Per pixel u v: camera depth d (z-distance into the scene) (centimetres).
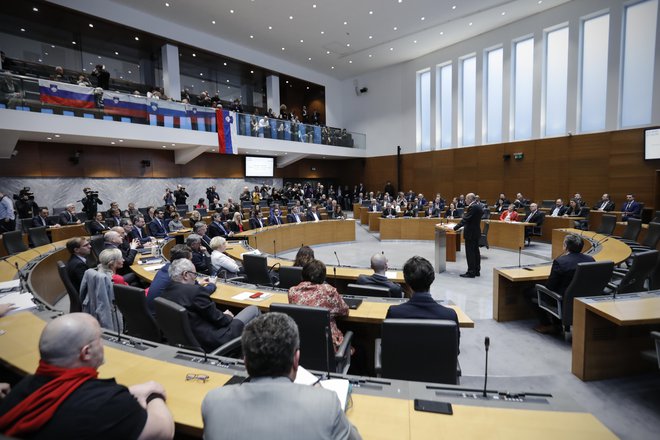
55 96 962
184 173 1590
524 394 155
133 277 534
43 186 1223
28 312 271
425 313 221
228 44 1599
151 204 1478
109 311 337
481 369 337
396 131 1986
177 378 174
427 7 1298
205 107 1335
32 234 813
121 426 114
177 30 1423
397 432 132
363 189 2173
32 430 106
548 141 1395
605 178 1262
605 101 1261
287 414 100
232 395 107
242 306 350
